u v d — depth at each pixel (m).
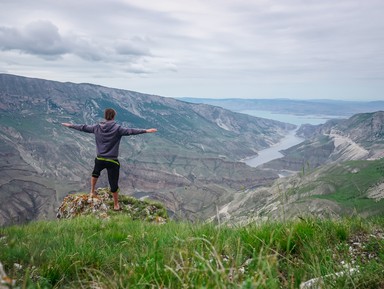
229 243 6.10
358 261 5.16
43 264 5.76
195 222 8.16
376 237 6.71
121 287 4.16
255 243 6.25
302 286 4.23
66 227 11.89
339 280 4.32
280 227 6.65
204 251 5.36
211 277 3.75
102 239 8.66
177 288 3.95
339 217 7.49
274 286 3.44
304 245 5.66
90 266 5.86
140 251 6.43
